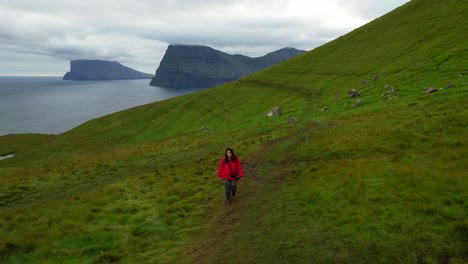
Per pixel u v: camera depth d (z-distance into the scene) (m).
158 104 140.75
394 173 15.38
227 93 112.12
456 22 71.31
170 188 20.91
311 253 10.13
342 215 12.16
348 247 10.10
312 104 60.06
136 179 24.81
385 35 92.56
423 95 38.31
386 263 9.00
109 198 19.52
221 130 58.12
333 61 96.06
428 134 23.28
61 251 12.64
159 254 11.95
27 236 14.33
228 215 14.82
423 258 8.84
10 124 182.75
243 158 27.28
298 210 13.70
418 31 79.62
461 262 8.38
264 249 10.87
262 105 80.31
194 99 122.12
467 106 27.86
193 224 14.55
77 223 15.46
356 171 16.83
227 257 10.81
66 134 117.75
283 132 36.03
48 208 18.92
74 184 28.50
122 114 141.75
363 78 66.94
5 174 43.12
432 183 13.27
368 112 38.00
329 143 25.75
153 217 15.91
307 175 18.61
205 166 26.45
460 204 11.36
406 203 12.04
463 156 17.20
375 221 11.18
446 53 56.34
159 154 38.03
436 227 10.06
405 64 61.84
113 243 13.20
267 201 15.64
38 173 36.59
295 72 104.94
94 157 46.03
